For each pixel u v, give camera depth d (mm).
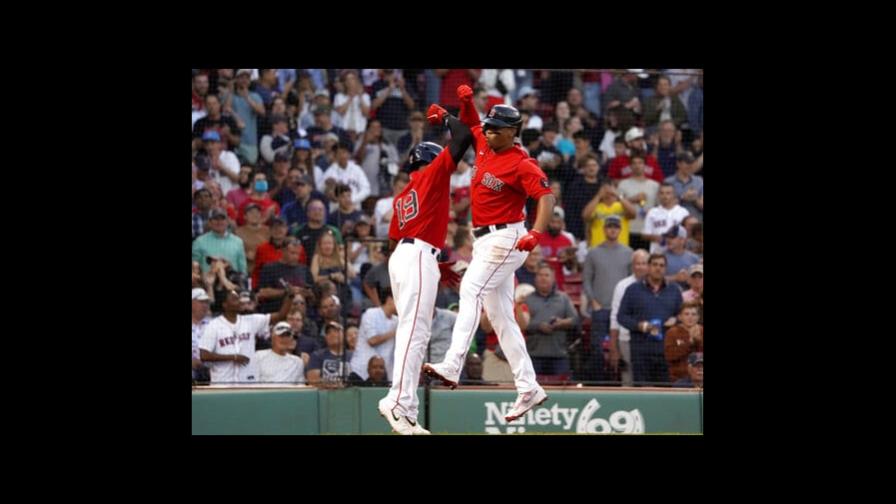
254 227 46656
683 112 51344
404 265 29469
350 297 45094
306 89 50125
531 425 43062
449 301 44094
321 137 49562
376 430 42781
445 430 42688
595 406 43375
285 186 48031
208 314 44219
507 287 31109
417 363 29516
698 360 45219
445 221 30000
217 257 45531
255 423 42219
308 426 42531
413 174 30281
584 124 50781
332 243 46219
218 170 47406
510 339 31172
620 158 49719
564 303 44906
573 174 49062
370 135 50500
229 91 48719
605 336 45594
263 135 48844
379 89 51250
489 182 30156
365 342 44000
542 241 47188
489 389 43094
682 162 50281
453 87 52719
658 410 43500
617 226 46500
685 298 47031
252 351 43812
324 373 43688
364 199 49312
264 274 45844
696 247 48656
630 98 51188
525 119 51219
